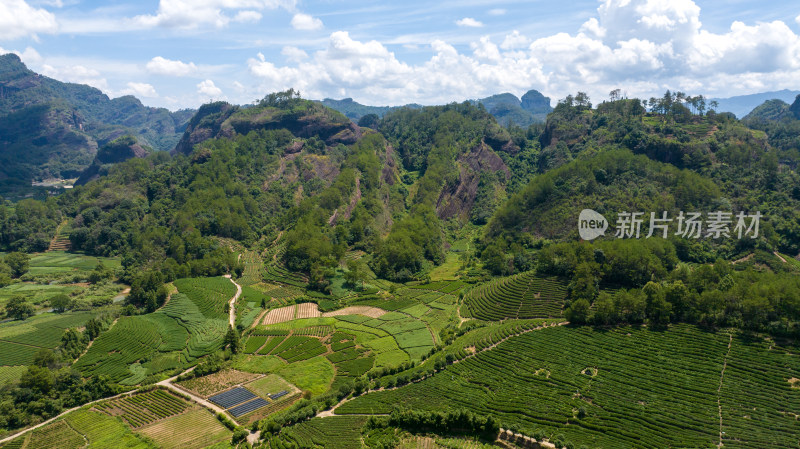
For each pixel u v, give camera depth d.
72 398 113.38
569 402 102.81
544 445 91.81
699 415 96.44
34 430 102.88
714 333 122.50
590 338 127.19
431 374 120.25
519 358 121.94
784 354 111.12
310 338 147.50
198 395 116.69
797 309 117.25
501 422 96.75
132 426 104.50
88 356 129.25
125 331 142.38
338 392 113.44
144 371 127.56
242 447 95.25
